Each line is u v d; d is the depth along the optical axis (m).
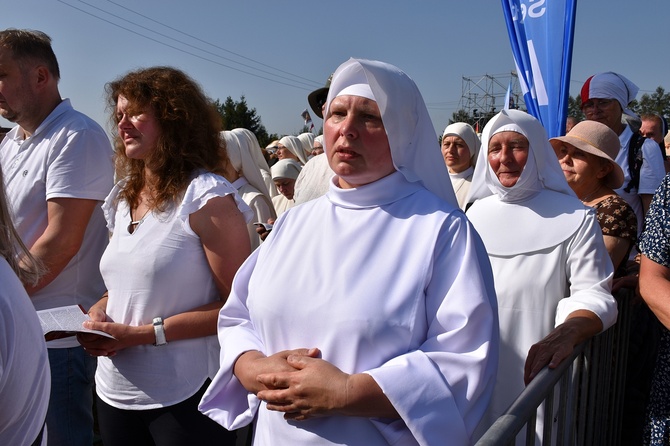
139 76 2.54
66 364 2.90
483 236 2.82
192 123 2.55
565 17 4.12
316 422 1.63
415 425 1.45
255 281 1.87
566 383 2.19
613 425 3.04
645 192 4.39
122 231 2.57
